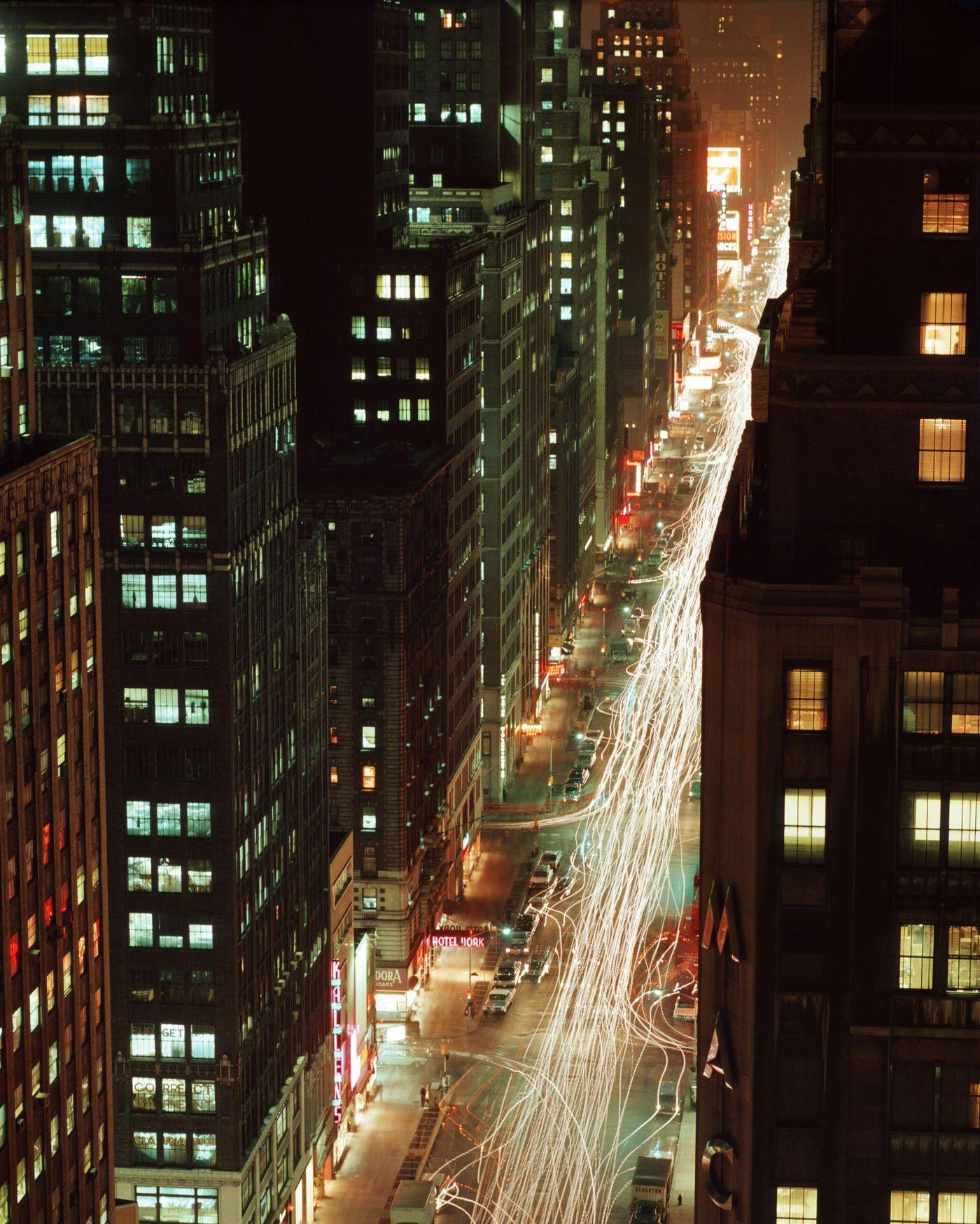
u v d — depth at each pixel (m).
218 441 176.75
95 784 155.12
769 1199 89.44
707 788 88.81
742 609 86.62
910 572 89.81
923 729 86.31
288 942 199.50
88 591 152.00
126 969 180.75
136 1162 183.12
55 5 189.50
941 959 87.25
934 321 89.50
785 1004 88.19
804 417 89.25
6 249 142.50
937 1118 87.94
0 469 141.00
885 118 87.62
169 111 194.88
